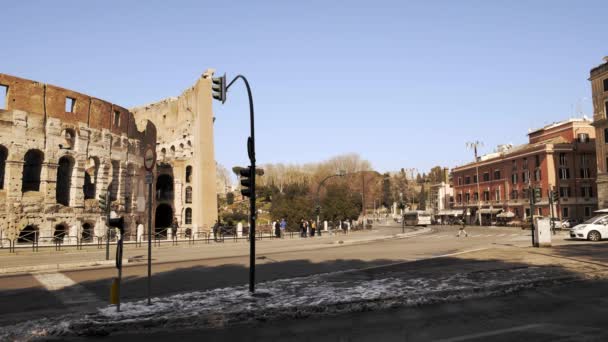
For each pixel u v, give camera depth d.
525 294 11.50
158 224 62.97
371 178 119.31
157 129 72.81
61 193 44.16
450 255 20.84
